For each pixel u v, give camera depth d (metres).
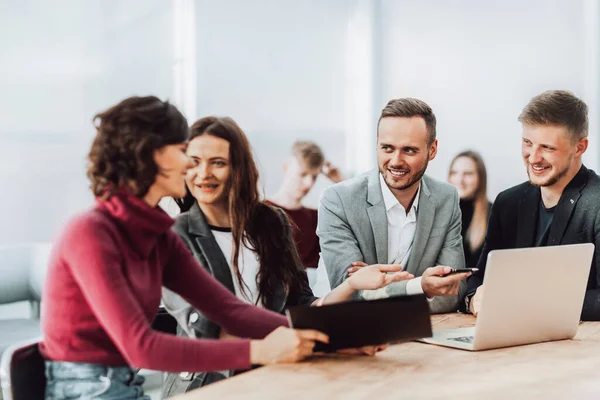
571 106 2.56
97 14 4.52
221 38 4.93
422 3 5.09
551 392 1.56
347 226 2.65
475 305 2.46
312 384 1.59
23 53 4.29
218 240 2.23
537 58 4.69
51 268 1.67
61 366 1.66
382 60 5.28
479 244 4.54
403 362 1.81
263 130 5.07
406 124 2.49
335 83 5.33
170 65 4.78
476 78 4.89
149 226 1.72
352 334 1.74
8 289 4.07
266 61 5.09
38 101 4.35
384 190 2.67
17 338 3.64
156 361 1.58
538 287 1.99
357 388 1.56
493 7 4.83
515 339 2.00
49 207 4.40
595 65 4.50
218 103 4.93
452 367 1.76
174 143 1.73
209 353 1.62
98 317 1.61
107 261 1.60
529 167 2.63
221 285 1.98
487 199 4.64
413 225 2.68
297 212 5.04
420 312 1.80
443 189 2.73
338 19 5.32
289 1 5.16
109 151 1.69
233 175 2.18
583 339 2.13
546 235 2.68
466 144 4.90
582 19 4.54
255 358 1.64
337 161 5.32
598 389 1.59
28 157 4.33
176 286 1.94
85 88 4.49
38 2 4.32
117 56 4.59
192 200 2.28
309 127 5.21
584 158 4.53
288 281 2.25
